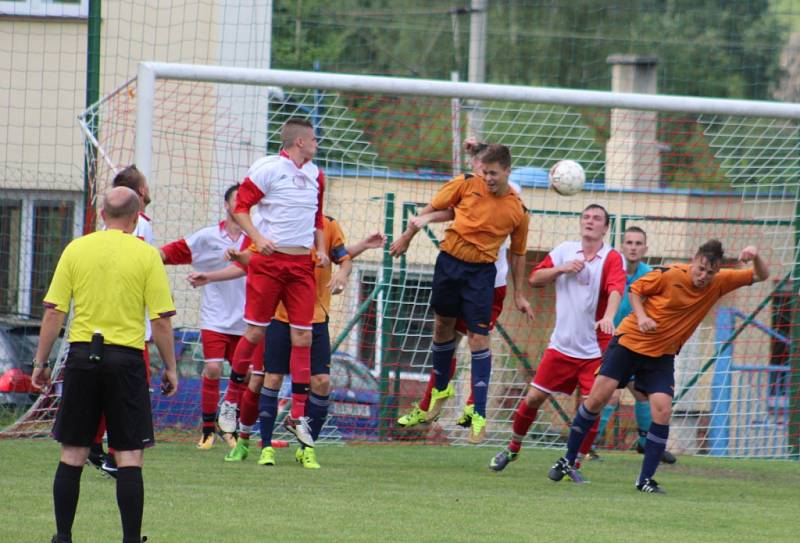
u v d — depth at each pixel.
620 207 42.59
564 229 44.62
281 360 28.11
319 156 45.41
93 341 17.08
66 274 17.48
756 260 25.86
